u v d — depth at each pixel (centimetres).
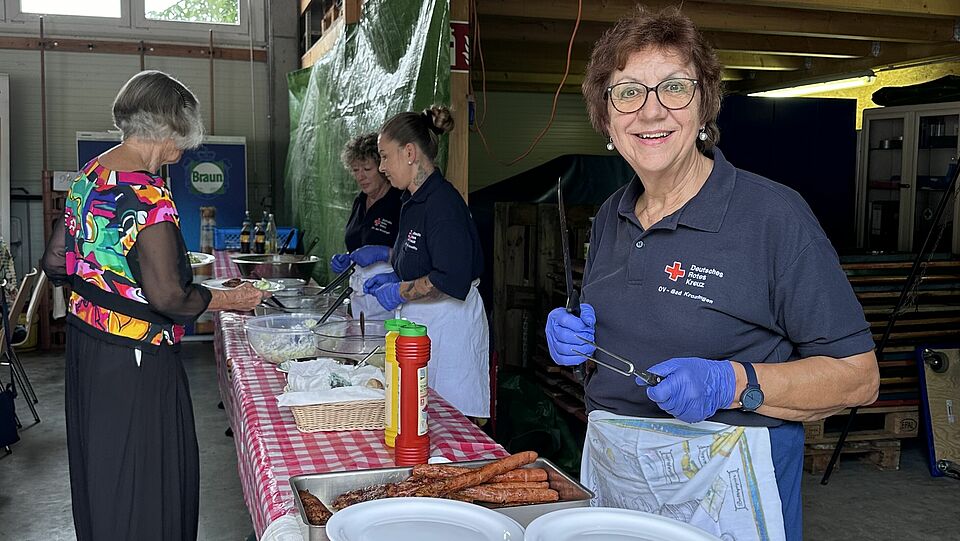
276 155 814
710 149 150
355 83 477
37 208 748
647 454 149
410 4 358
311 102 646
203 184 718
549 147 933
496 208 604
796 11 574
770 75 870
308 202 656
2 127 709
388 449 178
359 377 207
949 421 457
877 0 499
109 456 220
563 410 496
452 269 288
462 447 181
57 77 750
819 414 139
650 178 145
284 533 133
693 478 145
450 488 134
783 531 141
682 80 135
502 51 726
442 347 312
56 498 401
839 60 769
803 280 134
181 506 233
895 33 600
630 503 155
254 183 816
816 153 742
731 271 139
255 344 255
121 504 222
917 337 482
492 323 611
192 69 790
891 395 465
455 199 296
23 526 369
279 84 805
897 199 708
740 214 139
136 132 219
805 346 138
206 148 717
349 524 112
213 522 374
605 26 647
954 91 637
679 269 143
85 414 222
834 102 741
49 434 498
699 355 143
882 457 462
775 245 136
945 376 461
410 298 301
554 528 110
